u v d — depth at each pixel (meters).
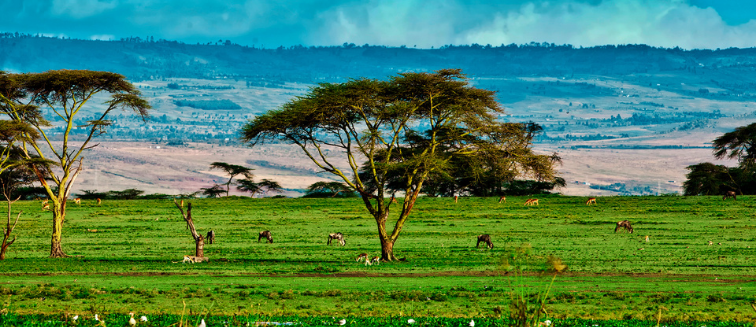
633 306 48.50
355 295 53.34
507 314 42.19
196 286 58.28
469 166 82.94
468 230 120.12
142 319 34.91
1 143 92.31
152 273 68.06
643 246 93.00
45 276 65.38
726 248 88.81
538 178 82.00
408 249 92.69
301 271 69.44
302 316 42.38
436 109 81.50
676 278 62.94
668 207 154.75
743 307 48.34
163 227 127.31
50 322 36.47
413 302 50.16
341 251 90.88
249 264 75.81
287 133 81.38
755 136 193.38
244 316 41.47
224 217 147.38
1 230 120.38
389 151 80.12
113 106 87.56
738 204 155.88
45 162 83.62
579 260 77.25
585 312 45.88
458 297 52.62
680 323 39.97
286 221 138.75
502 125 78.94
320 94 78.56
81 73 83.19
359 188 80.25
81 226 128.00
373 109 77.94
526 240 103.38
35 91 83.69
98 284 59.28
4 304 46.97
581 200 175.00
